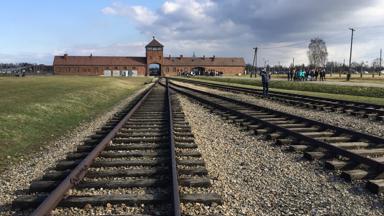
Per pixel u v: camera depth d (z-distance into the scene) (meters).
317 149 11.31
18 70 136.88
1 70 135.00
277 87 55.84
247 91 40.03
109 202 7.19
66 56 173.62
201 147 12.40
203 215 6.61
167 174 9.11
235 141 13.39
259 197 7.67
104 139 12.22
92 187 8.12
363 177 8.55
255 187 8.30
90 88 39.62
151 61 177.12
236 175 9.20
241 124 16.62
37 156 12.21
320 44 172.25
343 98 32.06
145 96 33.12
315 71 68.44
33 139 15.12
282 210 6.98
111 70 174.25
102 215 6.66
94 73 173.00
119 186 8.12
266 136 13.62
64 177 8.82
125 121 17.12
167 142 12.70
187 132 15.02
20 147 13.52
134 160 10.19
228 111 21.55
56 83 45.75
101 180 8.60
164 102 28.69
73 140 14.60
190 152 11.29
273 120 17.86
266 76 34.00
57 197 7.00
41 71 173.38
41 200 7.25
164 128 15.85
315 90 45.69
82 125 19.30
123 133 14.57
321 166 9.80
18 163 11.32
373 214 6.78
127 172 9.05
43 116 19.66
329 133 13.95
